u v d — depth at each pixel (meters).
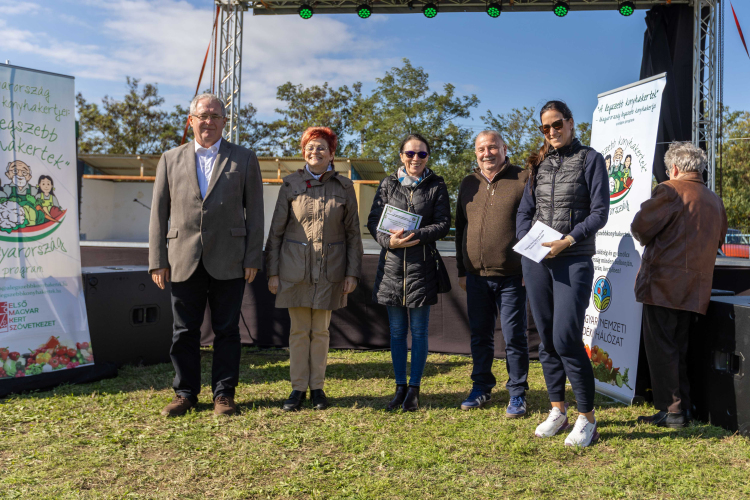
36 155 3.20
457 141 25.02
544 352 2.47
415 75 25.00
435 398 3.10
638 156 3.04
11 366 3.05
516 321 2.79
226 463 2.11
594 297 3.35
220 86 7.65
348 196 2.95
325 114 32.31
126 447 2.27
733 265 4.46
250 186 2.84
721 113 6.95
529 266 2.45
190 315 2.80
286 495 1.85
